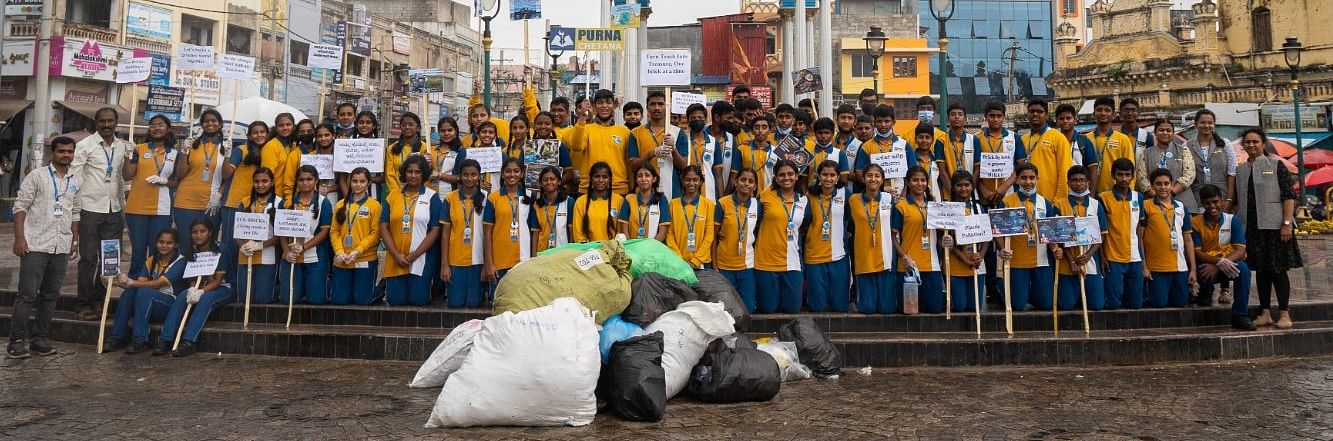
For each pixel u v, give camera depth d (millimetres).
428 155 7898
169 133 7762
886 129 7691
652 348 4859
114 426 4531
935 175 7754
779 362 5648
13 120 20688
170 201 7723
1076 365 6293
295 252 7102
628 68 18125
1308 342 6660
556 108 8703
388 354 6422
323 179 7598
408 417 4738
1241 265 6883
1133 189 7738
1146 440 4320
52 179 6469
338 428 4508
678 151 7500
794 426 4598
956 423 4664
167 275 6812
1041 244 7059
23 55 20328
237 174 7742
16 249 6332
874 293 7031
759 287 7051
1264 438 4328
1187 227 7281
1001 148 7820
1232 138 23234
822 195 7125
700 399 5109
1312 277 10000
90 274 7316
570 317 4652
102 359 6367
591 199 6980
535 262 5641
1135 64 26719
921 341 6281
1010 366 6270
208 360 6383
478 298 7223
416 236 7270
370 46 30312
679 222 6863
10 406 4930
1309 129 22391
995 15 52094
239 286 7297
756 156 7668
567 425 4555
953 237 6973
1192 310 7133
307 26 27438
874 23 35719
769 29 33969
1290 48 19766
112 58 21312
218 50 23984
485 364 4535
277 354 6582
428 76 26250
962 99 50344
